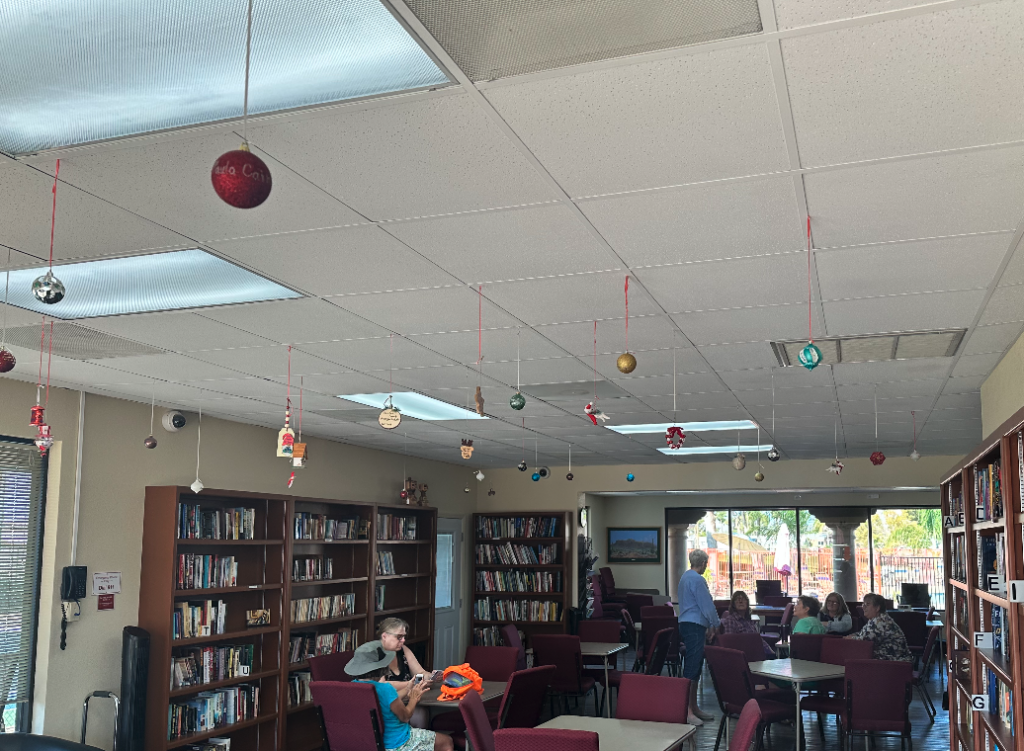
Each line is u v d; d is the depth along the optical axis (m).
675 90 2.20
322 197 2.90
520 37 1.97
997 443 3.89
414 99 2.24
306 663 8.05
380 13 1.88
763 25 1.92
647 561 17.95
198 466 7.41
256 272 3.70
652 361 5.52
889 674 6.70
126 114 2.31
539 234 3.27
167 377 5.93
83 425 6.34
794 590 17.16
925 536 16.67
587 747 3.85
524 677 6.09
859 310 4.33
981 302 4.16
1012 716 3.91
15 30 1.94
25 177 2.72
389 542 9.74
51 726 5.90
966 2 1.83
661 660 9.37
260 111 2.30
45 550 6.03
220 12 1.87
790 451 10.44
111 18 1.89
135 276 3.73
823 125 2.39
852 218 3.10
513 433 8.84
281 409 7.30
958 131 2.43
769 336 4.87
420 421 8.07
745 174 2.73
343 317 4.45
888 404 7.07
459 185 2.81
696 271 3.73
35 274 3.70
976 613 4.77
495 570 12.34
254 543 7.41
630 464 12.06
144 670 6.18
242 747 7.44
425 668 10.34
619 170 2.69
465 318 4.49
